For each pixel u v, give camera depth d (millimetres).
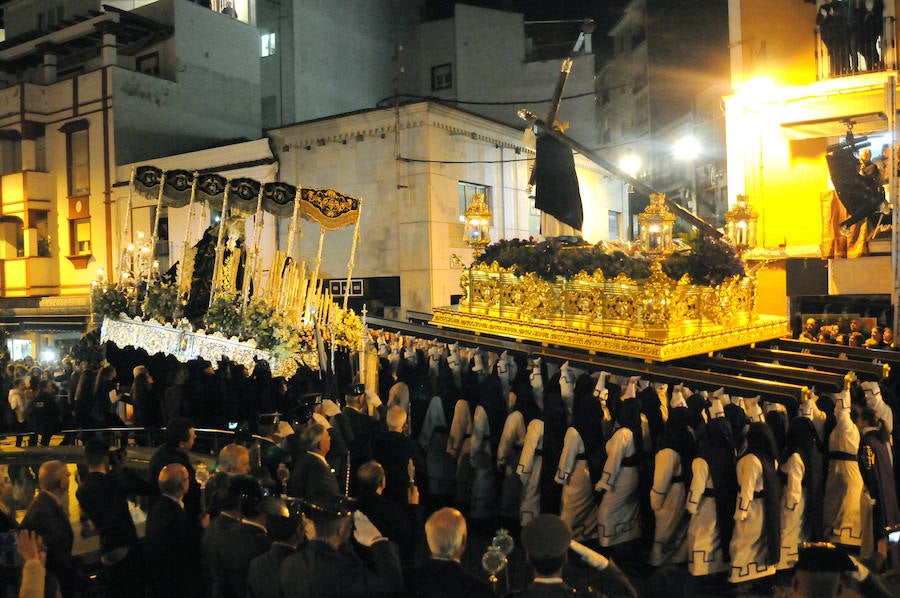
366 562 5699
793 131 16516
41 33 31922
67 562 5680
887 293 15672
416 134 22531
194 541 5664
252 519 5246
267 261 24828
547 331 9336
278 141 25047
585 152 9922
